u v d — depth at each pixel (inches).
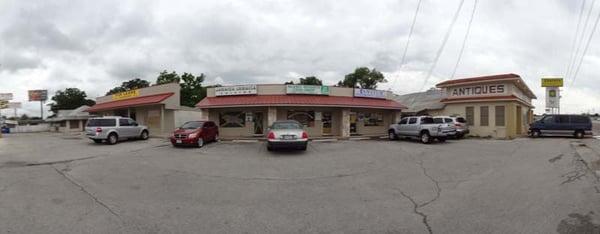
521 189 298.2
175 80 1743.4
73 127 1999.3
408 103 1366.9
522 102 1072.8
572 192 282.8
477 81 1026.7
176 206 250.1
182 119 1159.0
